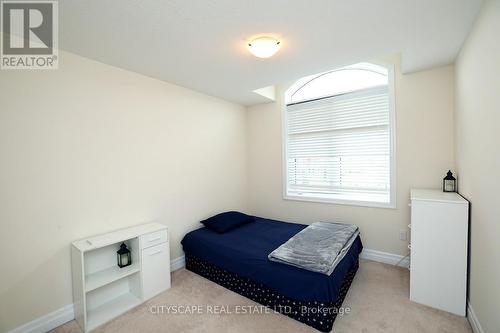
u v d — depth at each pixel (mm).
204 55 2113
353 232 2643
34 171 1814
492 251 1402
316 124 3459
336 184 3326
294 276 1887
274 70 2488
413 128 2656
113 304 2137
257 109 3953
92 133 2146
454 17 1603
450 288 1930
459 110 2172
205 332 1791
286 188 3695
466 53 1887
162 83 2746
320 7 1472
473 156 1746
